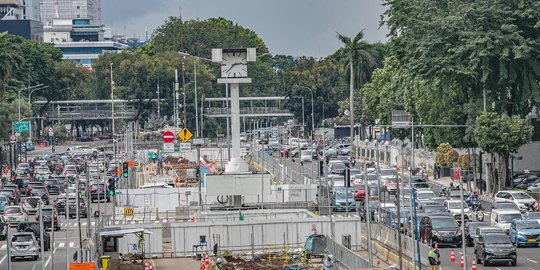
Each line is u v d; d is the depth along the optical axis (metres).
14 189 153.88
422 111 176.75
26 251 99.88
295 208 131.88
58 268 94.75
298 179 161.88
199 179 135.12
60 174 199.75
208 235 105.81
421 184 143.88
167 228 106.06
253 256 100.50
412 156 164.00
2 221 111.19
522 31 160.00
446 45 161.12
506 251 87.25
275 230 106.25
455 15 162.50
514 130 150.25
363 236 106.81
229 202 134.38
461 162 170.75
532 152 174.88
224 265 93.44
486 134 150.38
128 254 101.44
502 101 163.62
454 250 99.50
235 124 139.00
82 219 135.12
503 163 155.25
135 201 141.50
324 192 137.62
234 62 138.00
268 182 132.38
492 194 151.25
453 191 134.75
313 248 98.75
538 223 101.31
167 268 97.62
